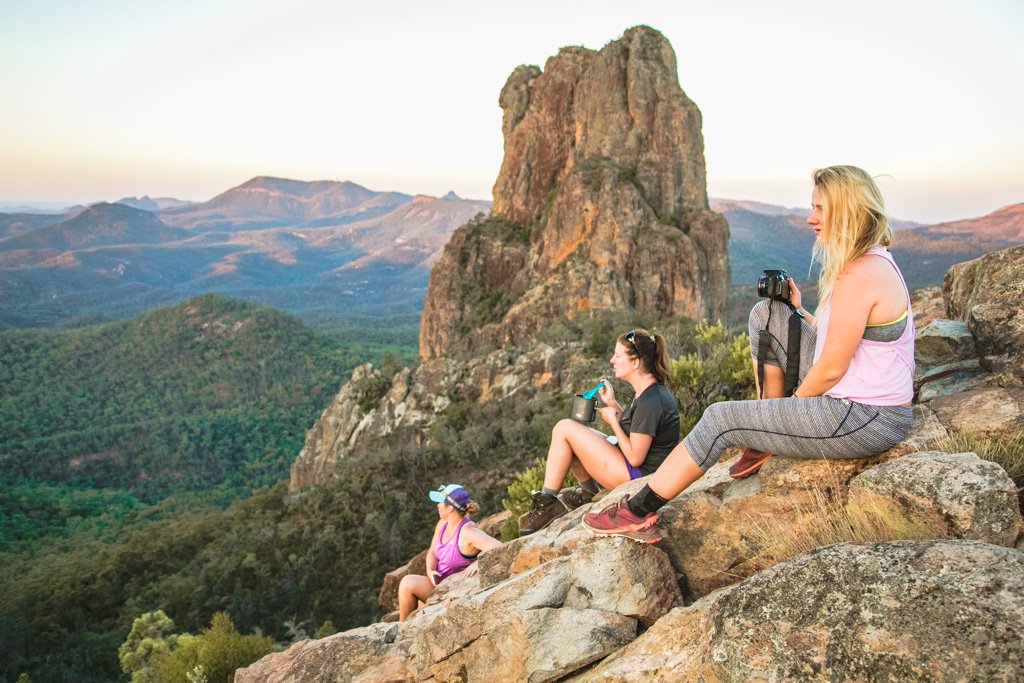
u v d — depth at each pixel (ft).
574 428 18.31
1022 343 15.88
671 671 10.64
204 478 651.25
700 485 15.39
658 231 356.18
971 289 20.57
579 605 13.47
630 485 16.25
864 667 8.68
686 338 106.52
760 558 12.95
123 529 436.35
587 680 11.85
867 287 11.27
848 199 11.33
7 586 307.17
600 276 345.72
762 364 14.89
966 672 8.00
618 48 400.47
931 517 11.09
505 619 13.62
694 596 13.61
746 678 9.45
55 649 240.32
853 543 10.01
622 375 18.16
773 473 13.70
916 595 8.79
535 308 358.43
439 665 15.16
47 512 485.97
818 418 11.98
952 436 13.28
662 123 383.65
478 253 421.18
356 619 217.36
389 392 353.10
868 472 12.22
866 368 11.75
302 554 248.32
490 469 258.37
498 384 313.94
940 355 19.21
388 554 239.09
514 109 441.68
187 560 300.81
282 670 18.45
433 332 419.95
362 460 297.74
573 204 372.99
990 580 8.55
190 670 53.98
